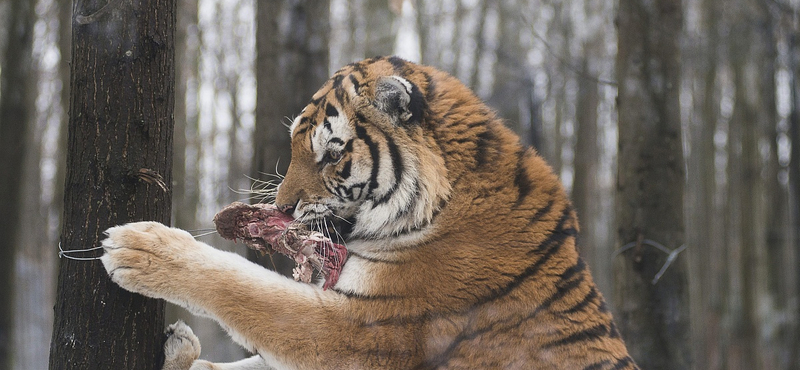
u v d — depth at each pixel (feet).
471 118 12.83
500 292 11.78
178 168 35.32
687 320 19.42
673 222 19.17
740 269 56.54
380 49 60.03
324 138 12.71
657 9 19.01
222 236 12.48
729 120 63.57
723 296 62.18
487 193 12.26
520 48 60.08
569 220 12.75
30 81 29.63
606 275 76.95
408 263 11.84
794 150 38.06
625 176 19.47
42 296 52.24
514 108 45.62
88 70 10.23
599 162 75.61
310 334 11.28
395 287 11.70
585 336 12.09
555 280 12.09
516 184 12.45
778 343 49.78
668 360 19.06
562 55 55.16
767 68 47.26
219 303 11.10
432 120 12.62
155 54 10.51
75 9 10.43
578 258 12.69
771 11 37.45
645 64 19.04
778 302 49.39
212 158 61.46
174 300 10.98
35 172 63.10
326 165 12.70
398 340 11.47
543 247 12.14
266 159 19.49
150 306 11.02
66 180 10.53
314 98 13.32
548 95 55.21
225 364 13.66
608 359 12.17
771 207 49.73
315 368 11.32
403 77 13.09
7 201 28.25
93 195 10.34
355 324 11.45
